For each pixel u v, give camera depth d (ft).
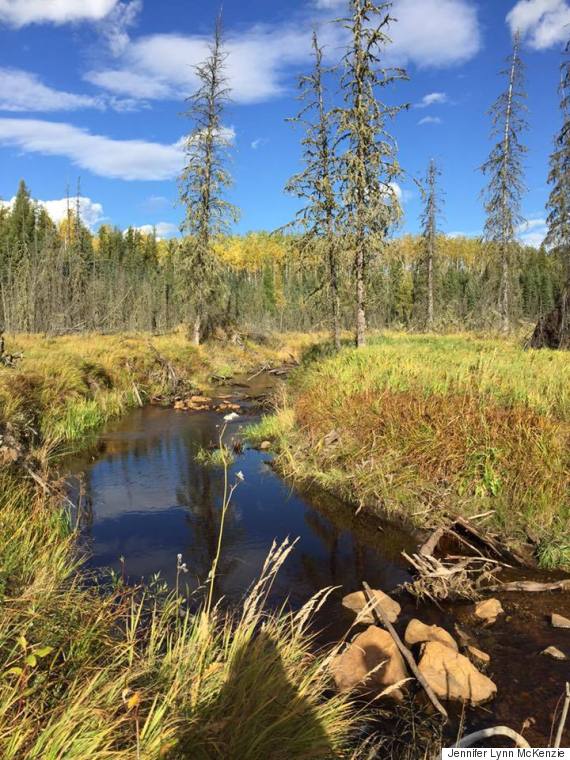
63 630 10.39
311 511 25.53
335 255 64.03
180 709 8.84
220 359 93.09
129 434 40.96
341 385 37.50
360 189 57.00
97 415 43.83
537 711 11.72
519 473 22.62
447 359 45.39
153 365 65.82
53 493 23.32
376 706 11.95
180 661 10.15
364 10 54.90
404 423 28.48
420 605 16.81
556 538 19.69
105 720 7.90
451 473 24.56
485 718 11.54
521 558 19.47
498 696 12.26
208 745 8.36
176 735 8.09
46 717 8.05
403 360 42.34
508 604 16.63
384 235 57.52
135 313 149.38
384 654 13.34
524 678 12.92
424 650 13.33
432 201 119.34
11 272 144.05
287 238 75.36
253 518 24.49
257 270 285.84
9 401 31.48
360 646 13.61
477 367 37.70
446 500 23.41
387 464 26.78
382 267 59.16
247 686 9.67
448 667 12.63
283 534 22.72
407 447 26.86
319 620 15.78
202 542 21.50
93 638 10.67
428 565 18.34
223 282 102.27
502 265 95.55
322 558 20.38
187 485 28.89
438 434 26.14
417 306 149.59
